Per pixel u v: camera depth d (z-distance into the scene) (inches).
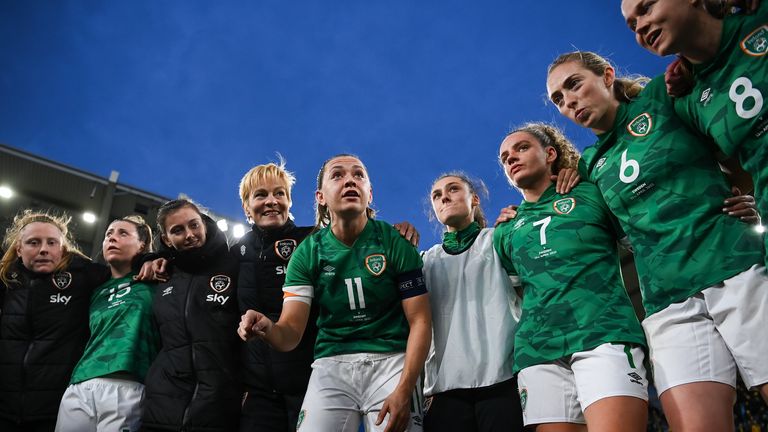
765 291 81.4
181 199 149.4
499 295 117.0
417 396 103.1
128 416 130.3
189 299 132.8
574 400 93.4
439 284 123.3
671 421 85.9
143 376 136.6
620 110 105.7
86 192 530.9
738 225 87.5
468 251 125.9
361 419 102.7
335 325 108.7
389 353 104.9
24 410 134.6
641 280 95.7
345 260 110.3
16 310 143.0
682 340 87.4
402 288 108.7
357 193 110.2
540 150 120.6
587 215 105.4
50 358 140.3
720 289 85.6
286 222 139.9
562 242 103.2
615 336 90.9
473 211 142.4
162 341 132.4
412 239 118.9
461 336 113.8
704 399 82.7
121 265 153.3
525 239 109.7
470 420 106.5
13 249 152.3
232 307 132.6
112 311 142.2
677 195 92.5
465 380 108.3
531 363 97.5
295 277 111.5
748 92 83.7
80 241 518.0
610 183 101.6
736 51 86.2
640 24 91.7
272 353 121.7
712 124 89.0
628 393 85.4
